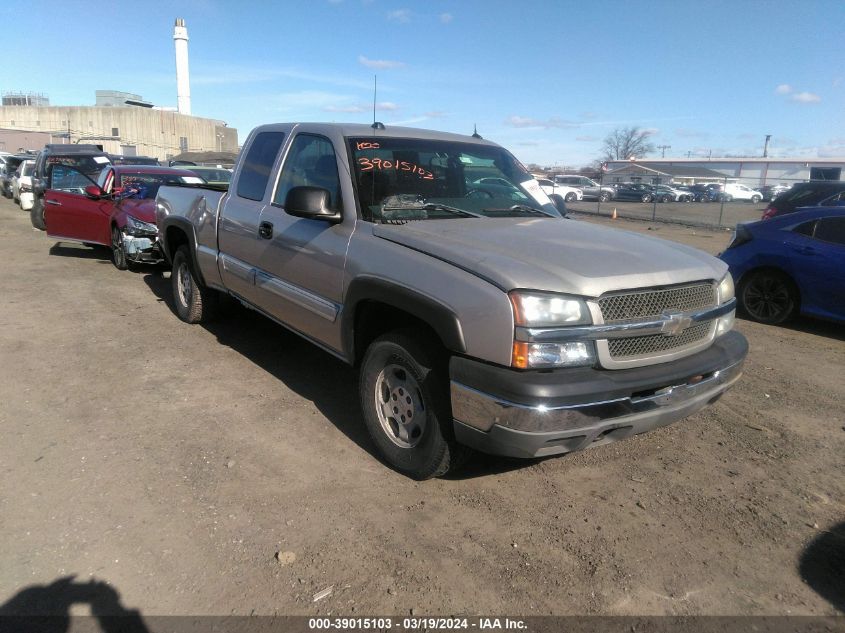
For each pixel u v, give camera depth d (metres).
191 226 6.08
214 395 4.77
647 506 3.48
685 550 3.11
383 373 3.70
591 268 3.16
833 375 5.79
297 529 3.14
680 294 3.37
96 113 68.44
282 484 3.54
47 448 3.84
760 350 6.57
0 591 2.63
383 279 3.49
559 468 3.87
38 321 6.56
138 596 2.64
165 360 5.50
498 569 2.91
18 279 8.65
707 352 3.52
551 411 2.87
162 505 3.29
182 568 2.82
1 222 15.48
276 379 5.15
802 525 3.35
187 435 4.08
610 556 3.04
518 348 2.91
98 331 6.30
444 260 3.28
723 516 3.41
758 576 2.94
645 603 2.73
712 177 62.44
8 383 4.83
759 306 7.86
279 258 4.56
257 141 5.35
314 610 2.61
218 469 3.67
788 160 67.31
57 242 12.43
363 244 3.74
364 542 3.06
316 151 4.49
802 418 4.75
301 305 4.35
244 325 6.68
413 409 3.54
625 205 36.78
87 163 13.55
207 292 6.39
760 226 7.91
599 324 3.03
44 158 13.85
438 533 3.16
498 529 3.21
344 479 3.62
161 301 7.71
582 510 3.42
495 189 4.59
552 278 3.02
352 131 4.36
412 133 4.64
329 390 4.95
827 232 7.28
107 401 4.57
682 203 39.25
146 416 4.35
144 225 8.84
